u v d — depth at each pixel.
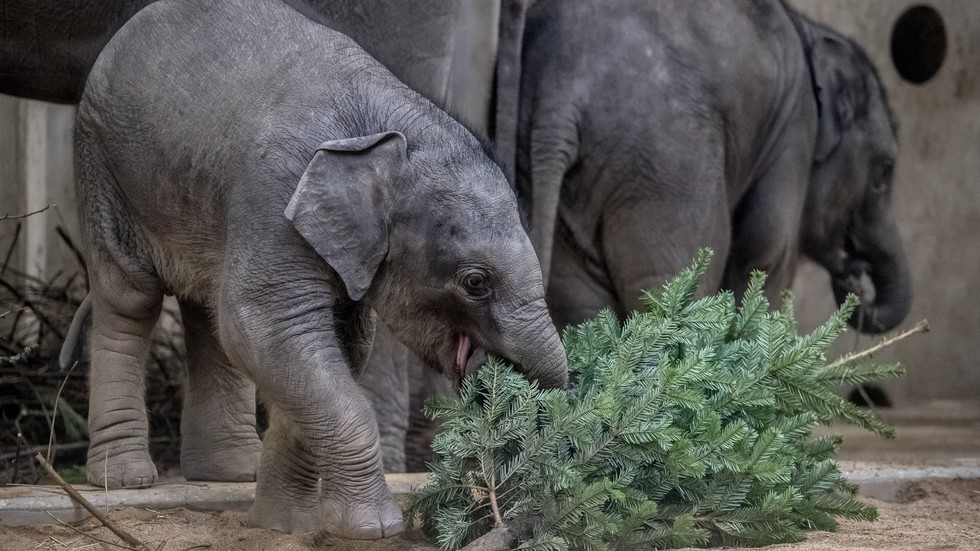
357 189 7.73
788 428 8.48
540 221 12.98
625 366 8.11
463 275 7.76
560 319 13.71
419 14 11.27
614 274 13.32
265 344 7.79
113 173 9.16
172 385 14.06
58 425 13.35
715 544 8.27
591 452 7.74
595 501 7.44
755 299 8.99
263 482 8.45
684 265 13.10
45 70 11.27
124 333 9.45
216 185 8.32
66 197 18.91
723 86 13.48
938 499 11.56
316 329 7.85
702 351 8.07
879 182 17.00
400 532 7.67
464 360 8.06
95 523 8.51
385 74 8.38
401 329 8.11
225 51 8.56
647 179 13.05
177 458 13.41
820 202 16.47
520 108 13.37
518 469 7.70
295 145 7.96
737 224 14.81
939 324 27.55
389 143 7.84
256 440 10.16
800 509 8.66
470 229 7.77
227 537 7.98
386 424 11.48
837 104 16.27
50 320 14.96
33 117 18.00
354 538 7.61
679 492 8.09
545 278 12.94
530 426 7.68
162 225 8.88
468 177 7.88
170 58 8.78
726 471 8.03
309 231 7.61
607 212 13.24
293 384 7.74
